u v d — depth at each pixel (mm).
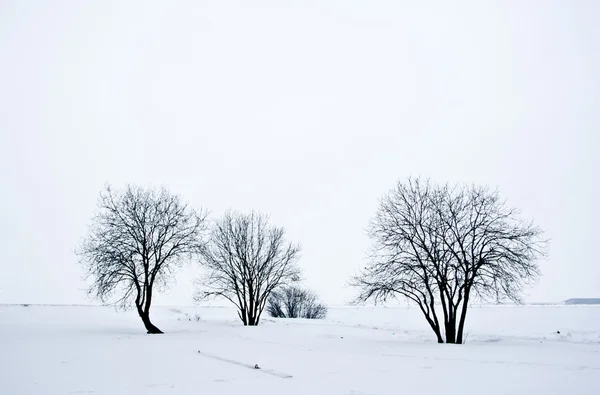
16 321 36906
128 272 30000
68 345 19031
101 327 32781
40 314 42281
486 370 12305
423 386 9641
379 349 19078
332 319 58531
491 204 25359
